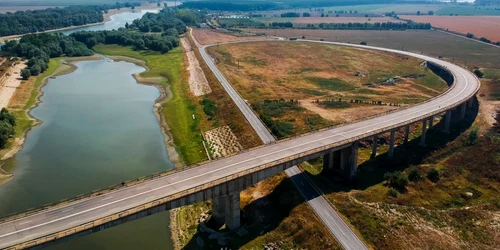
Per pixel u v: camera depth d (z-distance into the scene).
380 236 78.25
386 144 126.88
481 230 82.06
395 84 197.38
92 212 69.56
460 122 143.25
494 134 130.38
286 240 79.31
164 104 170.50
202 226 85.62
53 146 126.75
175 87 194.00
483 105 159.50
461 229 82.38
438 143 127.06
